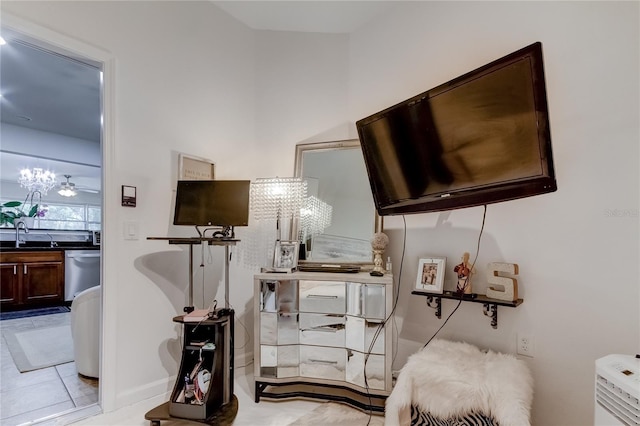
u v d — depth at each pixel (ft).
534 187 4.98
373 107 8.80
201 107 8.44
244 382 8.00
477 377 5.20
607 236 5.19
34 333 11.28
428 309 7.46
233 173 9.12
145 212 7.22
